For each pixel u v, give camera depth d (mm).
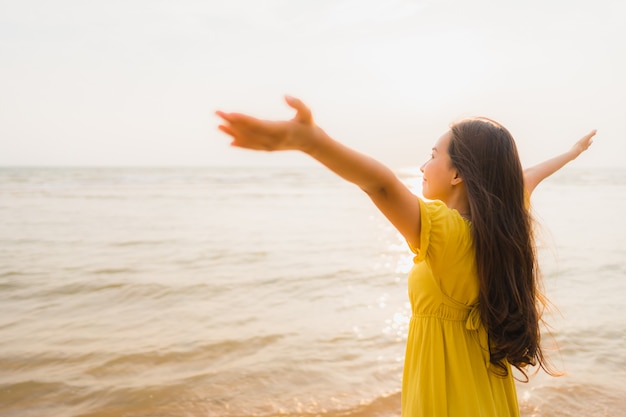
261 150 1171
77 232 13984
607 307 6383
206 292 7250
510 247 1693
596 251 10961
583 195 34938
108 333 5414
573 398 3854
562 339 5168
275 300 6844
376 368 4473
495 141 1758
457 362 1727
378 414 3666
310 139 1220
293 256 10461
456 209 1815
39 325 5711
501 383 1814
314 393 3982
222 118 1087
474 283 1696
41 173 80125
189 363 4582
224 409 3736
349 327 5645
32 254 10422
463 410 1706
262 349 4930
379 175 1403
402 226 1555
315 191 39500
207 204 25141
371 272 8805
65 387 4094
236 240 12789
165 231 14453
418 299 1780
